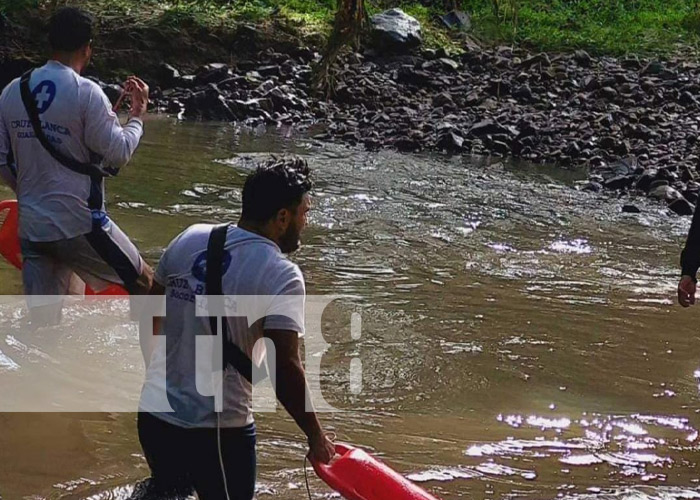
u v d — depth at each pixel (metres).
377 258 9.60
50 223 6.70
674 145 15.02
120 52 17.89
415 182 12.84
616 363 7.50
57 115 6.57
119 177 11.97
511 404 6.76
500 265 9.66
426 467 5.82
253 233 4.41
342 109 17.11
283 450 5.91
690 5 28.25
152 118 15.93
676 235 11.13
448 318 8.17
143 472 5.57
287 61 18.72
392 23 19.97
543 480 5.77
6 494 5.25
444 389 6.92
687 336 8.11
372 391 6.82
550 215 11.63
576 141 15.16
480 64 19.88
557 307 8.59
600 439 6.34
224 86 17.39
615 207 12.20
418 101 17.52
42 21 17.98
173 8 19.23
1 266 8.52
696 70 20.45
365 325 7.91
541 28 23.14
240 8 20.50
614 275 9.57
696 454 6.21
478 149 15.00
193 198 11.31
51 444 5.81
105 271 6.89
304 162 4.55
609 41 22.73
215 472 4.48
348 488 4.45
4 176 6.82
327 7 22.19
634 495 5.61
